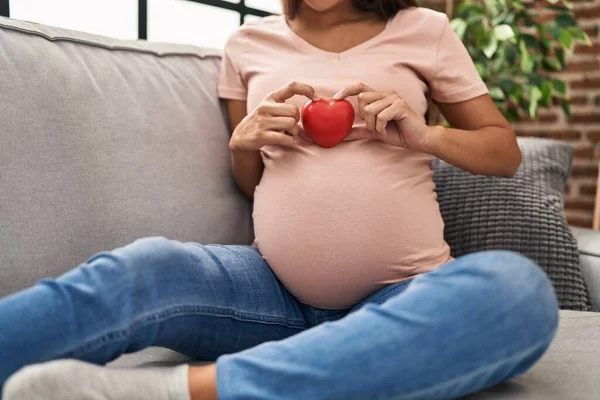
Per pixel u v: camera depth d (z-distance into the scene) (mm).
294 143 1180
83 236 1094
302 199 1102
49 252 1044
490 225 1424
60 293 779
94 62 1224
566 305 1326
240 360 768
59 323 760
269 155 1219
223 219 1354
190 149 1316
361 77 1183
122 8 1849
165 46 1425
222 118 1421
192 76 1410
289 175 1143
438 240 1131
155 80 1320
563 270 1354
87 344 779
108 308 800
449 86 1231
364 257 1068
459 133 1164
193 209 1285
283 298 1130
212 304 964
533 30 2953
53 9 1659
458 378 753
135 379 748
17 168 1026
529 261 821
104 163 1148
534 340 785
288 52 1271
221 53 1545
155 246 901
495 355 763
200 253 1007
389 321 762
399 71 1196
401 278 1092
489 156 1196
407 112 1104
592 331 1098
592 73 2885
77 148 1115
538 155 1551
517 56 2396
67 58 1174
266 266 1149
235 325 1014
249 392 736
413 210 1102
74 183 1097
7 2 1472
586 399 812
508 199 1442
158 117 1277
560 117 3002
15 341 734
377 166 1110
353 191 1083
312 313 1147
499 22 2389
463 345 747
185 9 2096
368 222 1069
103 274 819
